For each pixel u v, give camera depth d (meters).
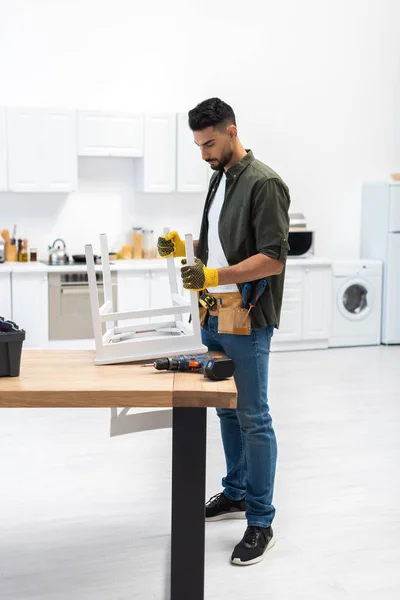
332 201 7.71
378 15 7.65
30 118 6.31
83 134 6.46
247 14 7.20
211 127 2.77
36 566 2.93
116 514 3.41
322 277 7.16
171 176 6.75
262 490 2.99
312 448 4.34
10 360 2.40
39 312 6.31
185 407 2.37
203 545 2.46
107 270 2.89
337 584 2.80
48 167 6.40
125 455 4.19
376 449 4.34
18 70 6.65
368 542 3.15
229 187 2.89
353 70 7.62
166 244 2.95
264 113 7.37
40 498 3.57
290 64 7.39
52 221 6.87
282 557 3.00
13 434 4.57
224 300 2.91
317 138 7.58
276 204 2.79
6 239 6.66
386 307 7.46
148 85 7.00
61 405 2.27
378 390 5.68
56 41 6.72
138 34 6.92
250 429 2.95
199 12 7.06
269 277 2.86
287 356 6.89
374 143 7.78
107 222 7.02
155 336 2.90
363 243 7.76
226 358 2.45
